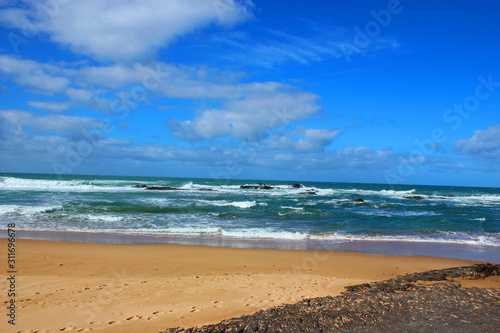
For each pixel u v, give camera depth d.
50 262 9.83
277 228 18.45
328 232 17.58
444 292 4.92
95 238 14.25
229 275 9.01
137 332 4.49
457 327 3.69
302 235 16.44
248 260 11.00
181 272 9.33
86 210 21.67
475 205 38.03
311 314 4.19
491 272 8.90
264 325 3.90
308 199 38.19
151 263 10.23
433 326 3.73
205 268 9.86
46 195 30.41
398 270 10.29
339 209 29.00
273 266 10.34
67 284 7.61
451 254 13.30
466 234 18.05
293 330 3.73
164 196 34.66
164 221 19.30
